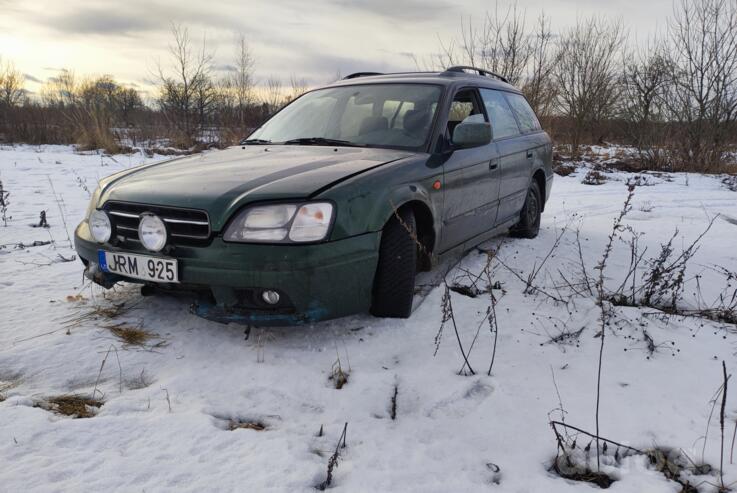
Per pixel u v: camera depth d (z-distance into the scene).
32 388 2.42
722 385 2.54
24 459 1.89
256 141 3.96
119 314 3.17
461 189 3.71
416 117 3.73
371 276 2.85
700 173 12.74
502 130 4.66
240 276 2.54
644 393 2.46
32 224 5.66
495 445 2.09
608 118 17.88
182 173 3.05
